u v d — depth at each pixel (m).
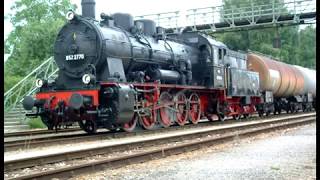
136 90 16.70
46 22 29.22
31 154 11.16
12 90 24.17
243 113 25.89
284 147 12.71
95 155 10.72
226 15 28.91
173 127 18.45
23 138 14.70
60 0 29.25
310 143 13.59
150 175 8.55
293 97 35.66
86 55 16.20
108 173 8.73
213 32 29.98
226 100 23.45
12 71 32.25
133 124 16.77
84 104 15.25
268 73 28.78
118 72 16.42
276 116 30.73
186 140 14.40
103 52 16.11
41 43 29.31
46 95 15.82
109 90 15.49
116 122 15.45
